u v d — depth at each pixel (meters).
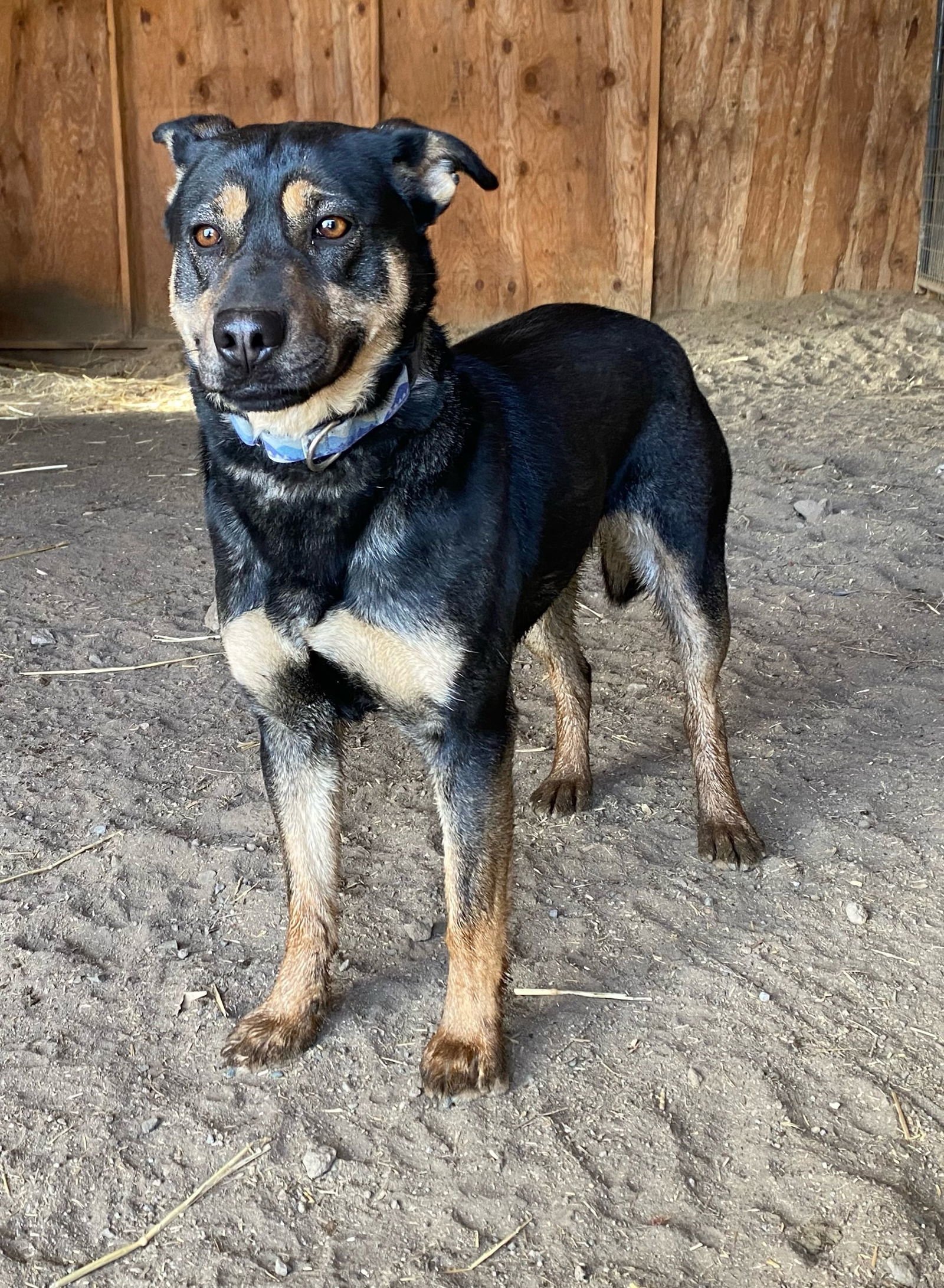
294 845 1.16
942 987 1.20
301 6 3.71
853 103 3.83
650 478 1.43
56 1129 1.07
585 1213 1.00
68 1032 1.17
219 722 1.67
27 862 1.39
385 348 1.06
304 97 3.80
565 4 3.69
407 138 1.10
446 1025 1.13
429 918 1.31
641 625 1.96
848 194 3.93
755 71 3.79
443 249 3.92
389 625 1.08
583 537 1.33
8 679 1.76
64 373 3.85
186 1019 1.19
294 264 1.02
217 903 1.33
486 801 1.11
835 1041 1.15
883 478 2.46
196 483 2.65
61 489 2.61
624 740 1.64
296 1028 1.15
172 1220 1.00
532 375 1.31
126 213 3.86
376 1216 1.00
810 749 1.58
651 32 3.69
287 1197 1.02
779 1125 1.07
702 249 3.97
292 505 1.08
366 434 1.07
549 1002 1.20
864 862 1.37
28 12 3.70
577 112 3.79
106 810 1.48
